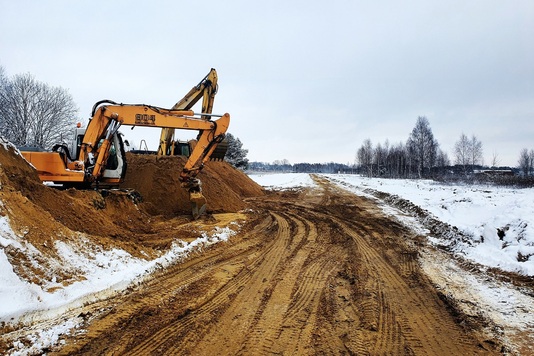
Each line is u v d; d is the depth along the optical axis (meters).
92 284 6.48
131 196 12.49
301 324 5.60
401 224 15.26
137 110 12.30
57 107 34.75
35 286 5.59
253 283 7.54
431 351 4.86
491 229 10.89
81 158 11.45
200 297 6.62
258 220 15.74
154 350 4.71
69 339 4.89
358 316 5.95
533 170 61.28
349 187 36.28
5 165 8.37
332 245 11.30
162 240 9.93
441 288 7.40
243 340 5.05
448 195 22.81
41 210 7.28
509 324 5.75
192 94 17.22
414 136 62.97
